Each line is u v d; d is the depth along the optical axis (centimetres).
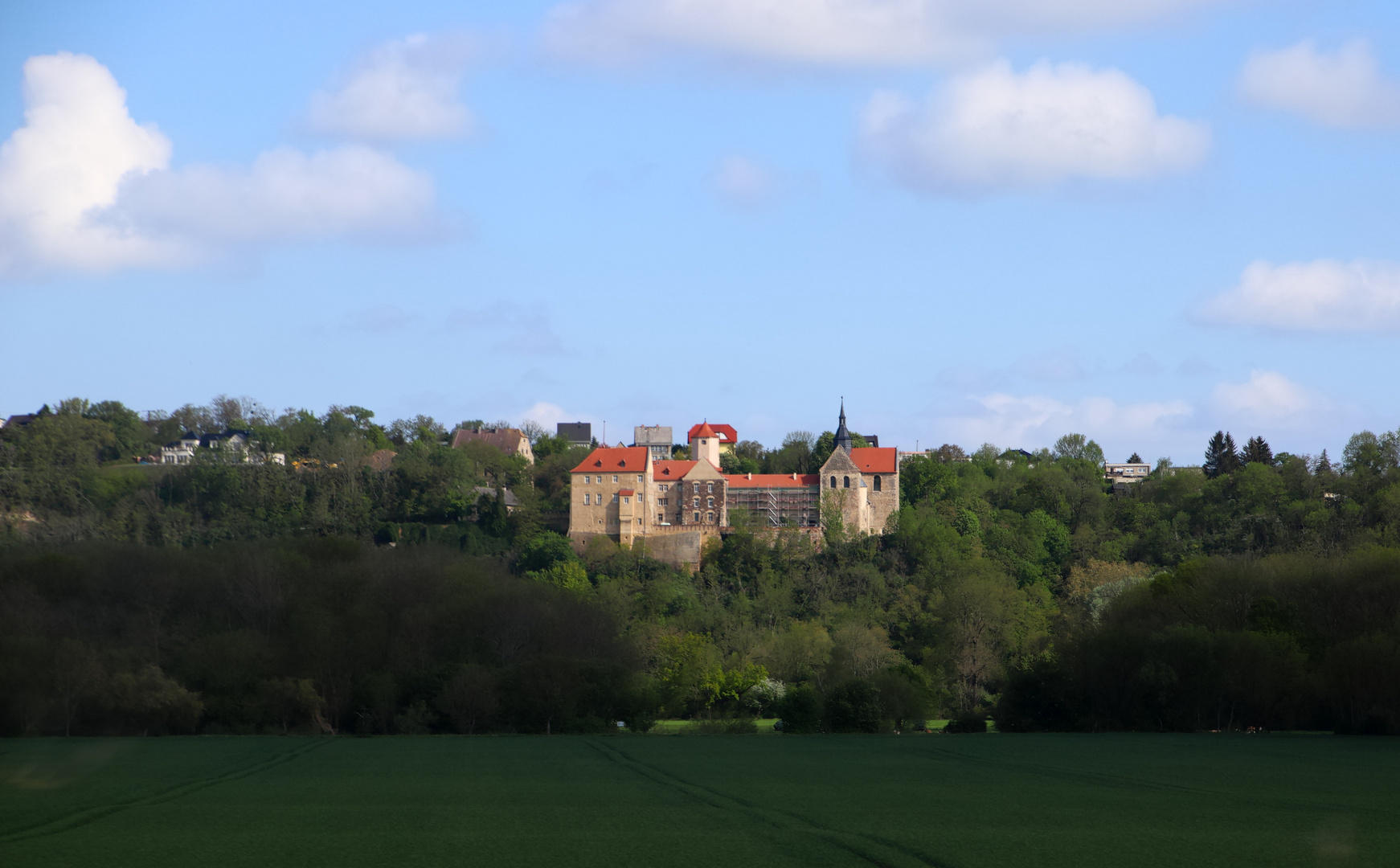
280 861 3484
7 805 4712
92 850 3644
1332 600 10488
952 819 4341
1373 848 3756
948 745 7906
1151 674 9294
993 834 3984
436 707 9831
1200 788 5375
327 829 4069
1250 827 4166
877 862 3472
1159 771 6150
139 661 9825
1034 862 3481
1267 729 9412
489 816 4409
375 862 3475
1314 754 7144
